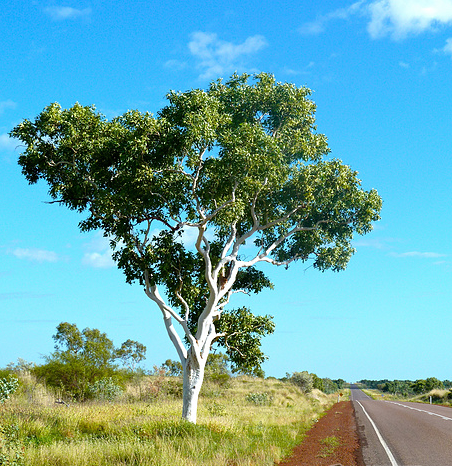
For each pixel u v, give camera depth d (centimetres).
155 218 1964
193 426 1616
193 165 1823
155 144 1809
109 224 1944
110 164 1861
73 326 5278
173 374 6259
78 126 1756
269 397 4562
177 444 1351
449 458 1227
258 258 2272
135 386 3656
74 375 3044
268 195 2241
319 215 2386
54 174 1859
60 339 5228
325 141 2298
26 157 1827
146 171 1730
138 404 2766
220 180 1866
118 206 1814
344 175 2162
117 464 1105
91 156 1794
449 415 2664
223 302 2236
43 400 2361
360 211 2298
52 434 1519
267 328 2253
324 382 10800
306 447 1535
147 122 1739
